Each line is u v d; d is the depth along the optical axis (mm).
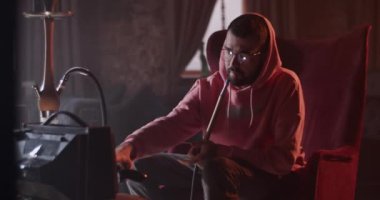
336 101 2873
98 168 1822
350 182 2750
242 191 2488
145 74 6574
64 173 1825
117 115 6297
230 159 2463
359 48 2863
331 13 6797
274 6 6559
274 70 2631
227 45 2584
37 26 6117
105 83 6516
